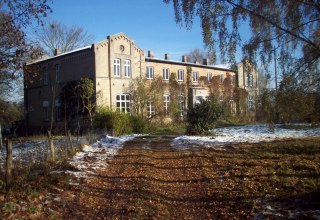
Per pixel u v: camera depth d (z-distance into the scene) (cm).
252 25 1034
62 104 3509
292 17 1005
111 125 2778
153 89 3559
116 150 1770
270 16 1022
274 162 1244
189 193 911
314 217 633
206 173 1140
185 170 1212
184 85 4216
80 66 3509
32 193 822
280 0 1006
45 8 1364
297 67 998
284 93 982
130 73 3644
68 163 1249
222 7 1025
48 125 3900
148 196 880
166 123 3694
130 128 2925
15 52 1348
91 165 1287
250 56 1034
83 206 796
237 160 1330
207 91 4462
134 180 1062
